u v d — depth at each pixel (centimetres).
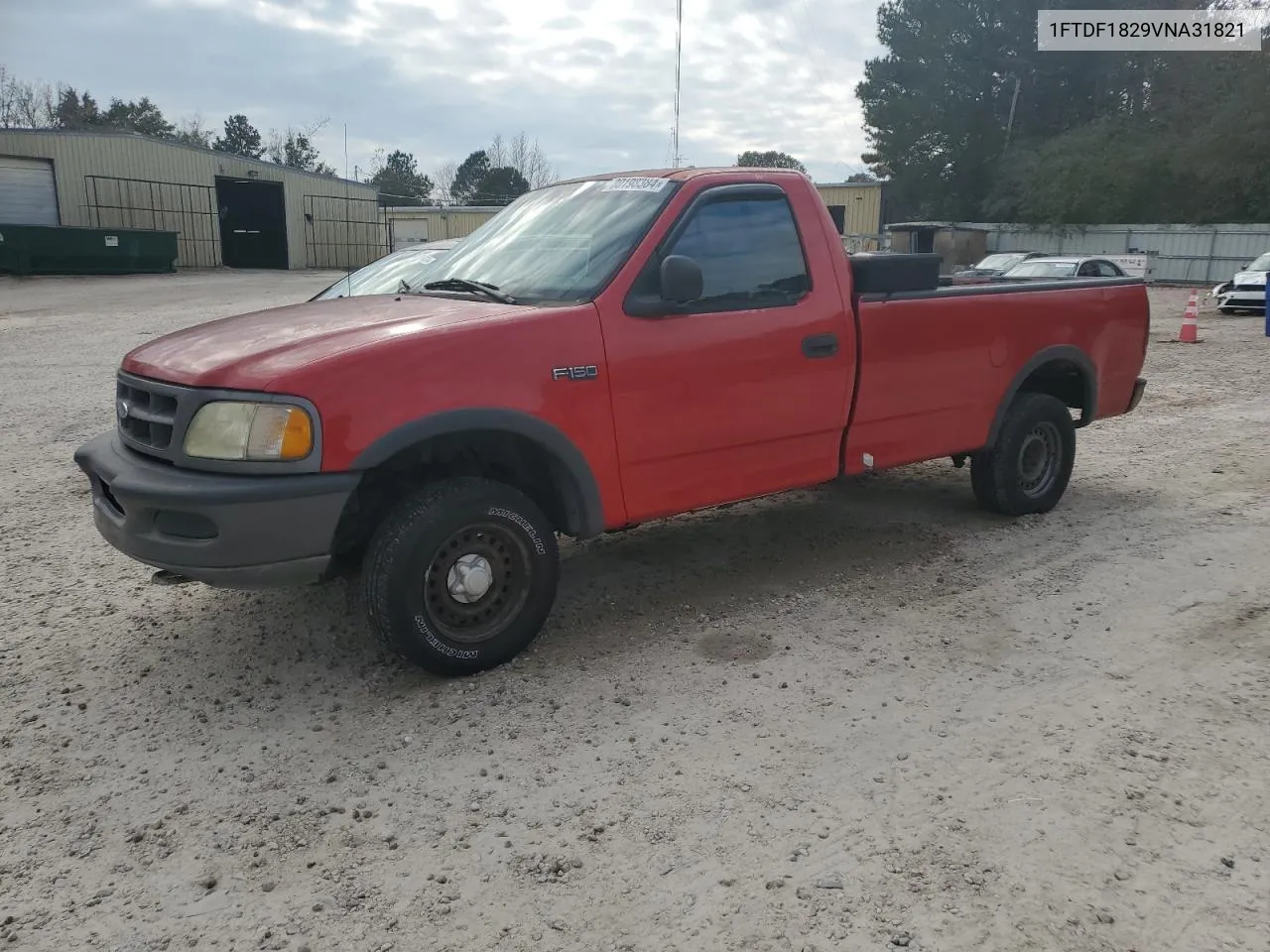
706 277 445
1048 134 5022
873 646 431
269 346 367
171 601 489
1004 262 2584
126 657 424
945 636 441
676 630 450
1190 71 4591
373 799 318
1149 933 255
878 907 265
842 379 489
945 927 257
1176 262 4066
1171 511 641
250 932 259
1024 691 388
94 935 258
